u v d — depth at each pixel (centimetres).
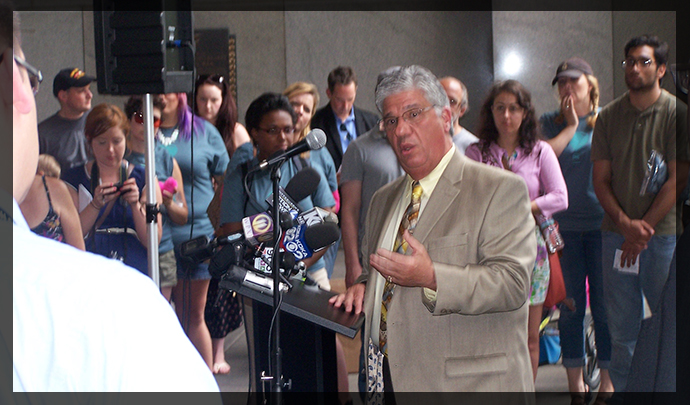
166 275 392
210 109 468
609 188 387
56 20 690
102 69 280
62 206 328
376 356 228
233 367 455
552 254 364
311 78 789
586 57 650
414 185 222
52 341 59
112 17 275
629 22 615
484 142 391
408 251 214
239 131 491
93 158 394
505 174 212
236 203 351
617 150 384
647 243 374
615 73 639
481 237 205
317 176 216
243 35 784
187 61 289
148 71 275
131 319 61
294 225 214
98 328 60
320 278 364
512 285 199
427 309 207
